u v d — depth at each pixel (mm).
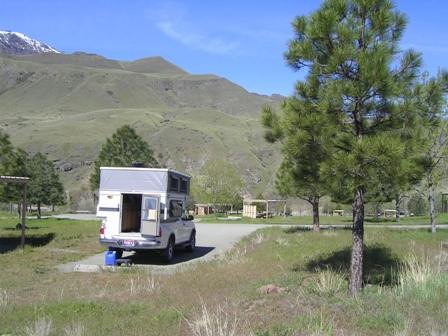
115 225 17547
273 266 14547
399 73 10805
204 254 20656
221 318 8359
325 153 10633
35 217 51938
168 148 127188
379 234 23859
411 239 21734
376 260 15453
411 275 11445
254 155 126562
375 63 10078
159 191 17719
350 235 23016
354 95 10281
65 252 20469
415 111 10641
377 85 10109
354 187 10188
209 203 56656
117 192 17688
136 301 10461
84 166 117938
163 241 17594
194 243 21578
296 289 10977
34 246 22312
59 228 31719
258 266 14633
